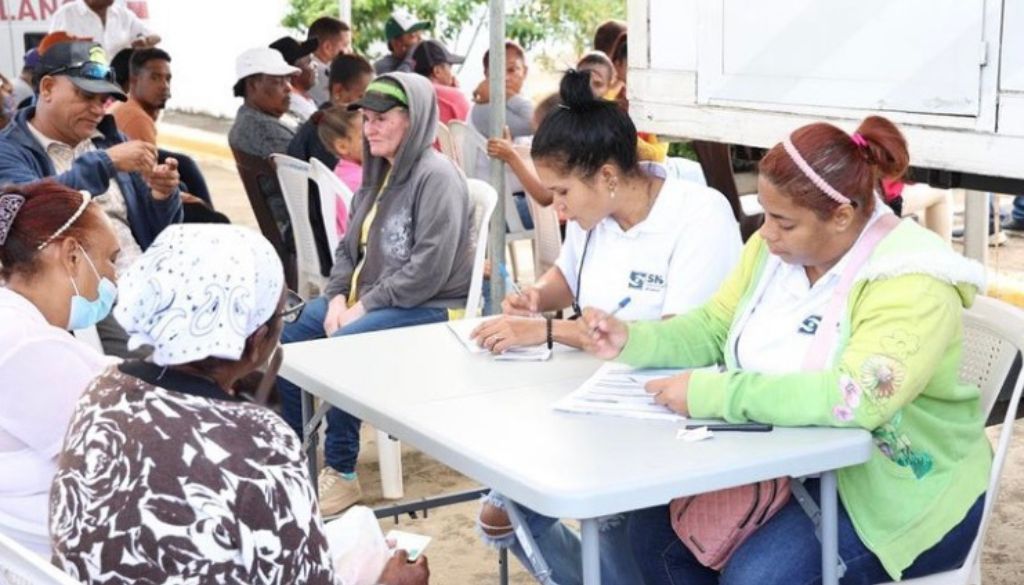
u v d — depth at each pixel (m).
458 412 2.45
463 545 3.97
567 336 2.89
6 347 2.37
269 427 1.84
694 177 4.18
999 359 2.60
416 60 7.70
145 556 1.76
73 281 2.52
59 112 4.01
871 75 3.16
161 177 4.14
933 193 5.79
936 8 2.98
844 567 2.38
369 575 2.32
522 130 6.85
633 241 2.93
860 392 2.25
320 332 4.45
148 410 1.81
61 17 7.74
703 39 3.63
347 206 5.11
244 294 1.84
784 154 2.36
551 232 5.67
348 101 6.55
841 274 2.41
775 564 2.37
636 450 2.18
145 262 1.85
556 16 12.29
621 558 2.75
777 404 2.28
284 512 1.80
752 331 2.55
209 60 14.65
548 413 2.42
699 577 2.70
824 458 2.19
